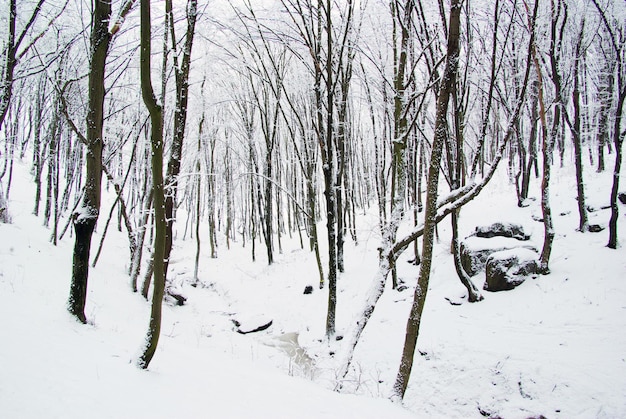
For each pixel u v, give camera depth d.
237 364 5.12
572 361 6.14
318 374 7.74
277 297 13.79
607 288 7.66
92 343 4.09
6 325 3.74
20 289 5.51
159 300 3.76
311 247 18.25
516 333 7.30
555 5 8.78
